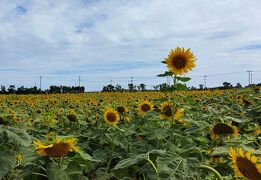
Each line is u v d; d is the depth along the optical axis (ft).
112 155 4.88
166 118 5.69
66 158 2.88
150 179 2.46
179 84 5.26
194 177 2.26
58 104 15.83
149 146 4.40
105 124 6.60
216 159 3.40
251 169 2.12
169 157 2.41
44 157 2.64
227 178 2.35
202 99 14.44
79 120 7.60
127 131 5.76
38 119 8.70
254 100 10.74
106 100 17.97
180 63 5.21
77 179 2.62
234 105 9.02
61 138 2.60
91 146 6.04
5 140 2.67
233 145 3.24
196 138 4.09
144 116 7.33
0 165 2.45
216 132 3.66
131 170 3.90
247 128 5.36
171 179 2.21
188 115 6.04
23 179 2.56
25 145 2.67
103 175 3.75
